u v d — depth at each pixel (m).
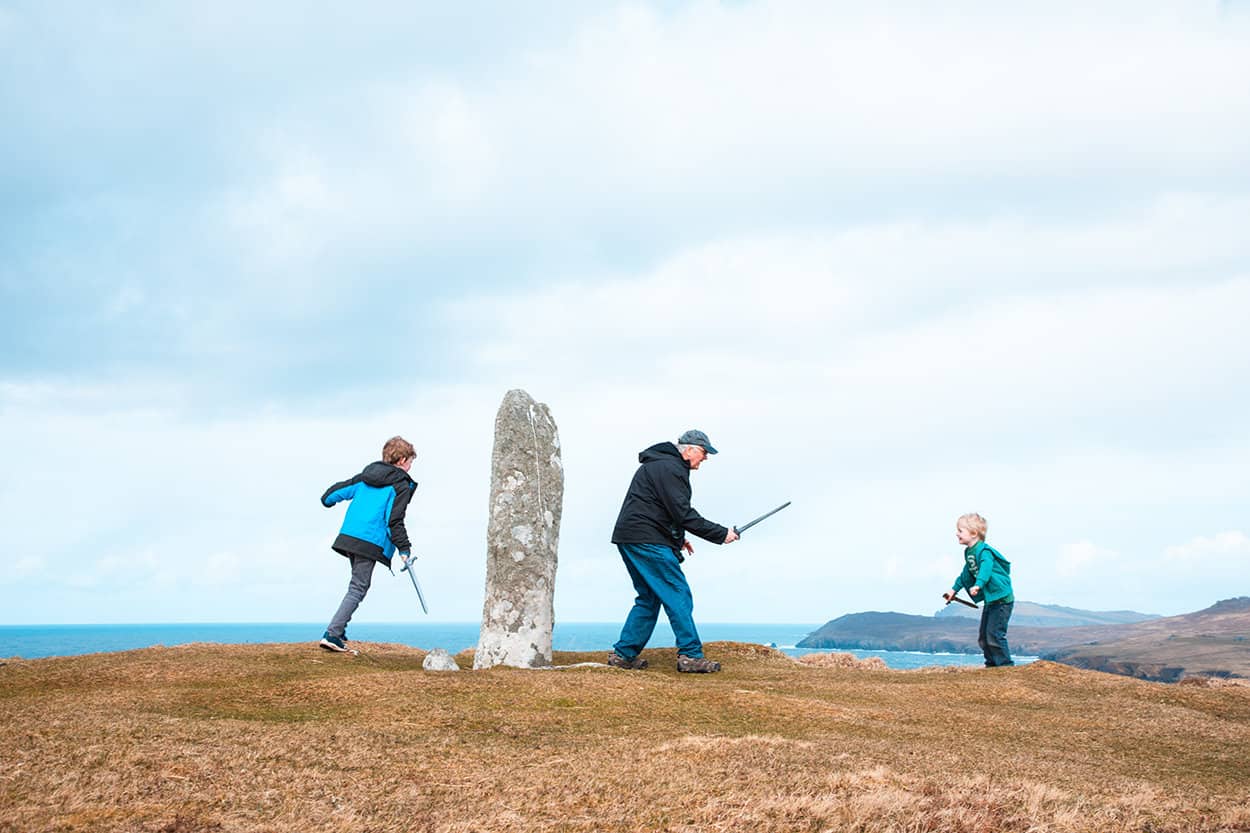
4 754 5.08
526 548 10.20
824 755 5.71
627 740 6.20
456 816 4.50
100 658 9.85
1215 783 5.69
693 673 9.98
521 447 10.46
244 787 4.77
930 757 5.89
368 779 5.04
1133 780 5.59
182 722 6.14
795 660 12.42
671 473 9.98
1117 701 8.91
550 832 4.30
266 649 10.42
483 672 8.80
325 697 7.54
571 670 9.23
